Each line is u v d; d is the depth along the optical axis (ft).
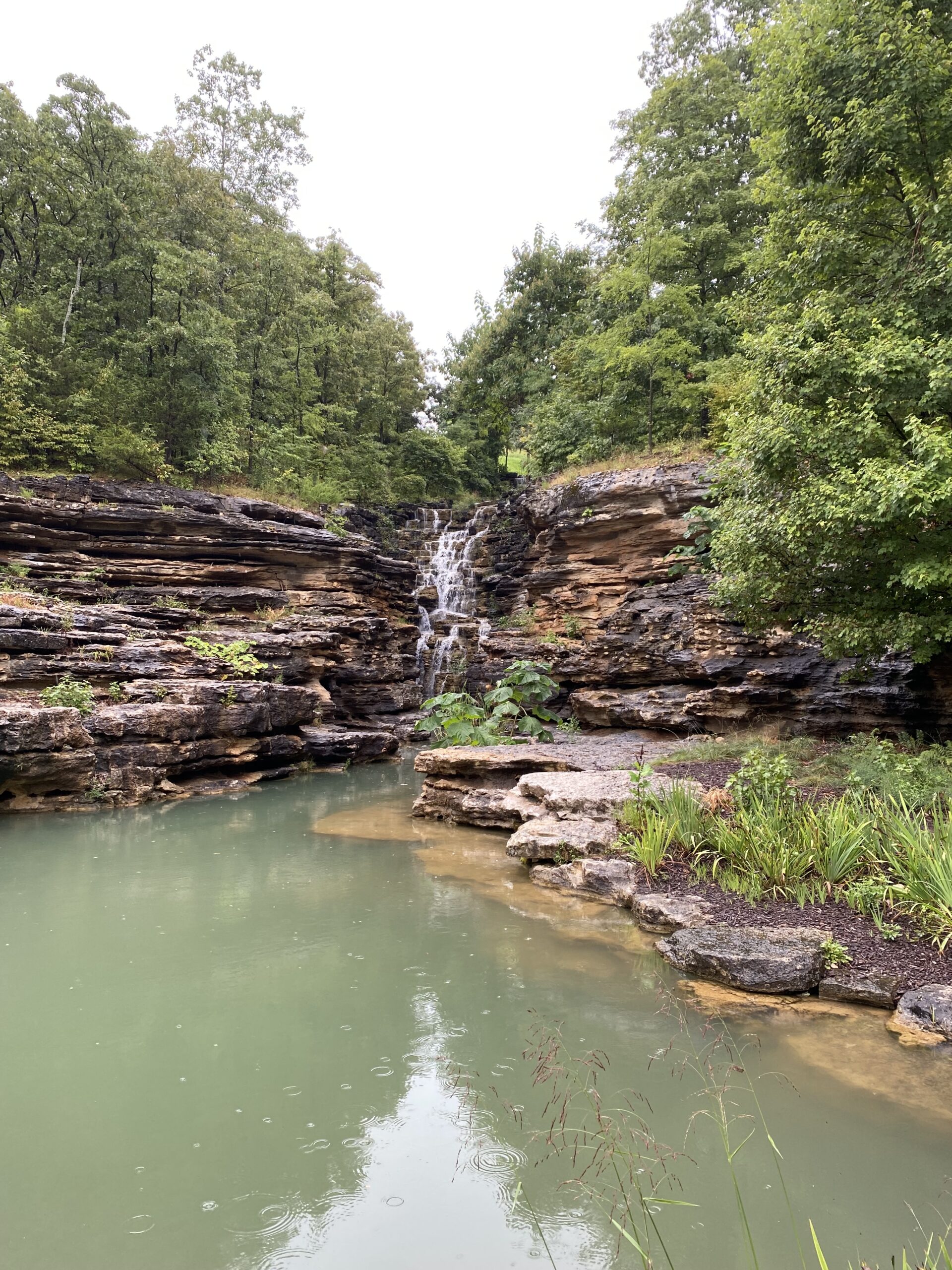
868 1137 10.98
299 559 66.49
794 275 36.37
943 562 26.78
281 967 17.79
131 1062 13.35
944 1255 7.61
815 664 42.06
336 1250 8.73
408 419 135.23
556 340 113.50
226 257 94.58
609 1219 9.18
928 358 26.37
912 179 33.35
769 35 38.32
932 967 16.24
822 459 28.55
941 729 35.70
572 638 61.93
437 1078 12.74
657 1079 12.66
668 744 44.09
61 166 73.15
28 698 39.81
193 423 70.85
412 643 78.33
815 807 25.16
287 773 50.75
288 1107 11.85
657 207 73.72
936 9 34.04
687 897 21.18
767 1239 8.84
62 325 72.74
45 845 30.50
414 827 34.63
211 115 115.75
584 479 63.67
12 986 16.66
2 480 56.18
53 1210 9.50
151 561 59.88
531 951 18.98
